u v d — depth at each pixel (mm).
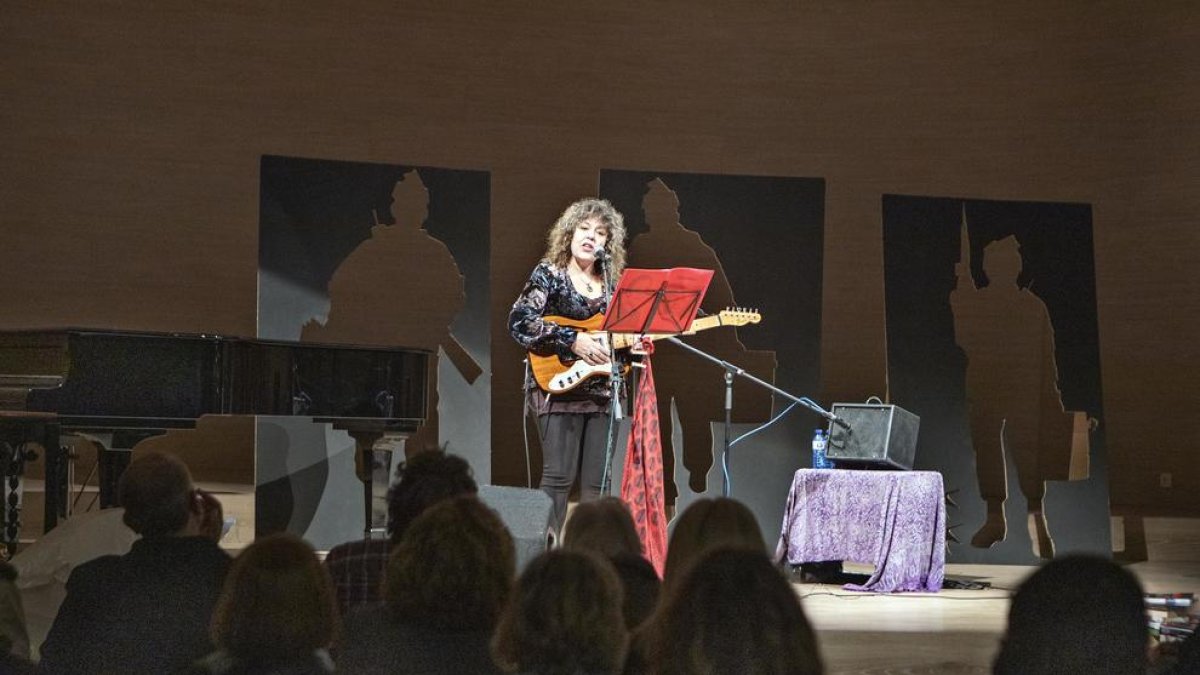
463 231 7523
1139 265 9008
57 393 5484
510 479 9086
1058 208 8016
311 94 8969
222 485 8359
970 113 9148
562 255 6207
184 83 8898
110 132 8836
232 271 9039
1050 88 9086
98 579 2893
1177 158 8883
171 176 8922
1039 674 1984
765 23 9172
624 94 9195
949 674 4512
